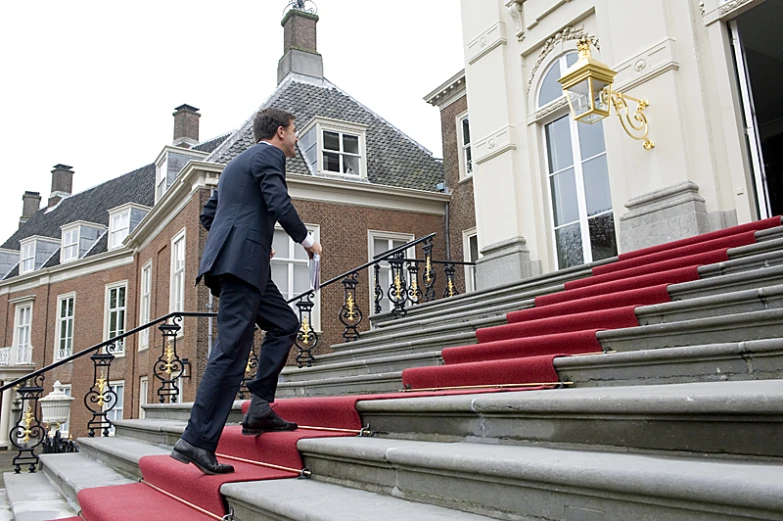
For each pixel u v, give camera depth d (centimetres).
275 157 308
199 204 1378
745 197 590
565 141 806
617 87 703
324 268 1468
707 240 530
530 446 227
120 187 2748
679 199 621
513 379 333
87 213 2764
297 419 358
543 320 419
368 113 1845
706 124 622
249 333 298
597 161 759
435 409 262
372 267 1533
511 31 876
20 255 2819
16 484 555
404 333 637
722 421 172
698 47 639
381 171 1678
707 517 137
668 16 663
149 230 1831
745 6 603
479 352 413
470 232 1578
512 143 851
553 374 315
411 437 280
